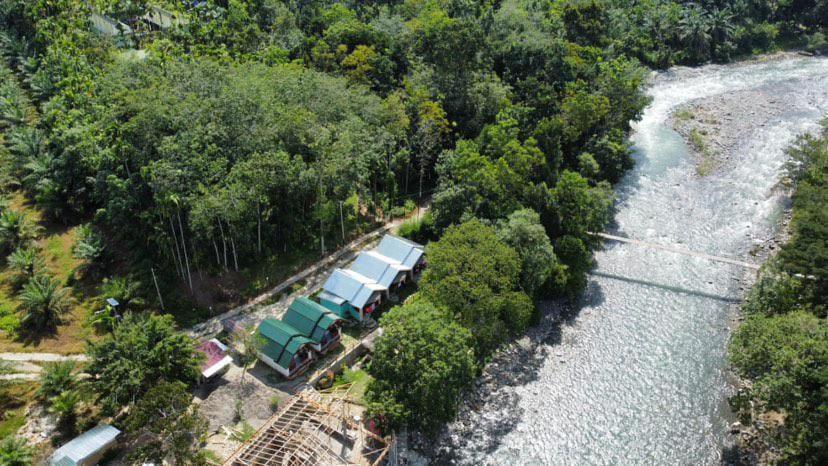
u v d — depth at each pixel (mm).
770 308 78312
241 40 130625
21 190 100750
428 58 127875
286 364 71500
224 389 70062
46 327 76250
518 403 74125
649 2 196125
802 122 143500
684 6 198000
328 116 101188
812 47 194000
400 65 133125
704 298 91250
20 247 86812
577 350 82250
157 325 67312
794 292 77625
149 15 146125
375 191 106000
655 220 110312
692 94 164500
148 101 88062
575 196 93500
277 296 86125
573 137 115625
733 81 172625
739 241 103562
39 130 103500
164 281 84062
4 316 76938
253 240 89562
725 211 112062
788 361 60781
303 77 106625
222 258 88375
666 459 67375
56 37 128750
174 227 84250
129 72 102625
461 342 66000
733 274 96000
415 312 67625
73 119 98812
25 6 137875
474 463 66625
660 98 162500
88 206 96062
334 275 85250
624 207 114375
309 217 96750
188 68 99312
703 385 76500
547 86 122000
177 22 145625
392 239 93250
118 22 138250
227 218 81438
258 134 90812
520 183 96375
